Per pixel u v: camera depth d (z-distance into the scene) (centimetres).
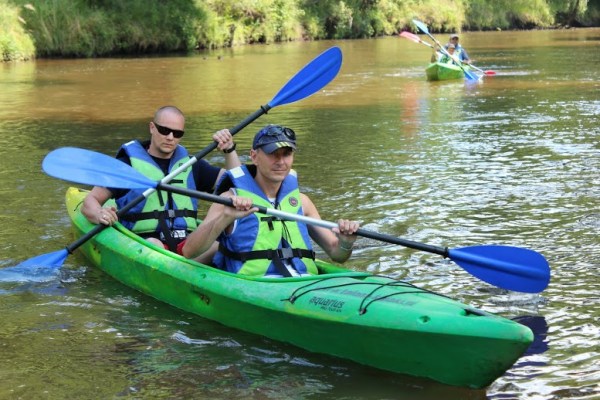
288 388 325
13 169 760
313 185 682
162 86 1530
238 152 843
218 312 394
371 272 464
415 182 689
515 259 371
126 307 421
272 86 1506
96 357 357
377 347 334
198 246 399
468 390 320
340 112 1156
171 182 470
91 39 2344
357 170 742
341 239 385
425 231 543
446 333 310
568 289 430
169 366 347
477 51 2523
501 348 301
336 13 3434
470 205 609
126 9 2478
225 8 2923
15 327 394
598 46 2689
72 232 550
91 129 1012
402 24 3794
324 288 360
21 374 340
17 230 557
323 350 355
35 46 2238
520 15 4347
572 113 1102
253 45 2952
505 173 721
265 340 375
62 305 424
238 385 328
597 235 525
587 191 646
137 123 1061
